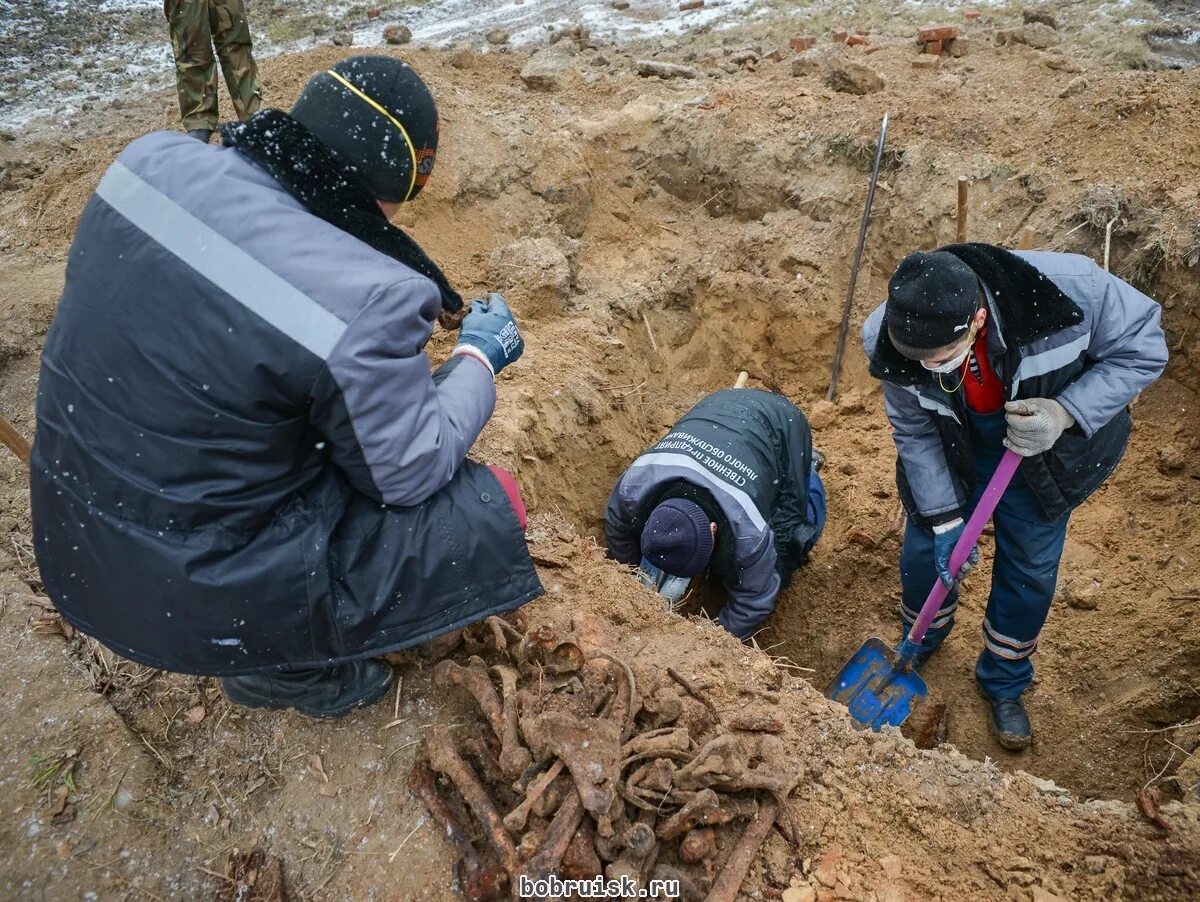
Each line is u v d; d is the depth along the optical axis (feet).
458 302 6.29
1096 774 11.00
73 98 25.35
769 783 7.00
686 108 19.29
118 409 5.38
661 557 10.84
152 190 5.41
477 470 6.75
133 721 7.91
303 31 29.58
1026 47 20.68
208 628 5.85
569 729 6.70
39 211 18.15
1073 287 8.38
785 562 12.82
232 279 5.20
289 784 7.38
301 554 5.88
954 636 12.82
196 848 7.06
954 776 7.82
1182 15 22.62
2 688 8.14
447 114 17.89
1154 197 14.28
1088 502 13.88
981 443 9.71
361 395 5.34
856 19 24.38
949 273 7.73
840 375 17.30
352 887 6.76
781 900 6.73
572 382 14.20
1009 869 7.11
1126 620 12.28
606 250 18.40
